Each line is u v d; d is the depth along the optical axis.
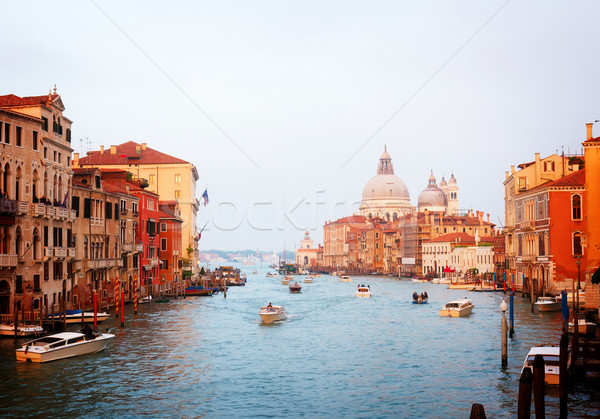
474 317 70.56
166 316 70.25
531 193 88.44
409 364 44.31
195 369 42.41
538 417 25.75
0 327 48.47
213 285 127.56
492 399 35.00
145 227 88.06
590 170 66.50
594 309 65.62
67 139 61.97
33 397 34.88
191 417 32.09
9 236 50.66
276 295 115.06
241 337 56.69
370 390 37.28
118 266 75.38
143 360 44.62
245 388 37.62
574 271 79.69
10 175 51.00
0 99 55.56
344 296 111.19
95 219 68.50
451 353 48.06
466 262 145.88
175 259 103.50
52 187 57.59
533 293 79.56
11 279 51.00
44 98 56.91
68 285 60.84
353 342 54.41
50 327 52.59
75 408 33.16
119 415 32.19
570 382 36.00
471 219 183.88
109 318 65.75
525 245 92.12
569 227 79.88
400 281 169.50
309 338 56.69
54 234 57.84
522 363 43.69
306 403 34.66
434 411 33.09
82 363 42.97
